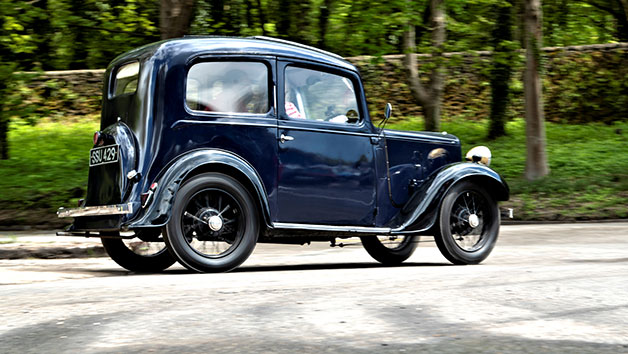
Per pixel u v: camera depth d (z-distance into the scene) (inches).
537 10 900.6
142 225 317.4
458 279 293.7
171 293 256.1
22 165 935.7
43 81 1218.6
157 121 332.5
